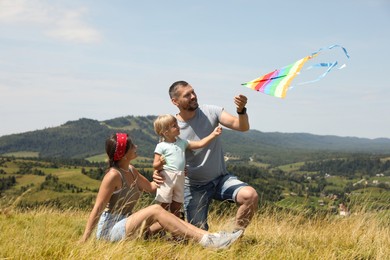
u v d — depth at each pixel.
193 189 5.49
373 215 6.76
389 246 5.48
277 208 7.20
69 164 181.88
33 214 7.39
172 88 5.37
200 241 4.74
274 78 4.47
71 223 6.93
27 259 4.20
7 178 117.75
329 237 5.94
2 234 4.98
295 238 5.75
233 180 5.36
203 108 5.54
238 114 5.11
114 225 4.86
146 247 4.59
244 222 5.12
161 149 5.28
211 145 5.40
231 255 4.52
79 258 4.19
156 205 4.80
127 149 4.97
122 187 4.95
